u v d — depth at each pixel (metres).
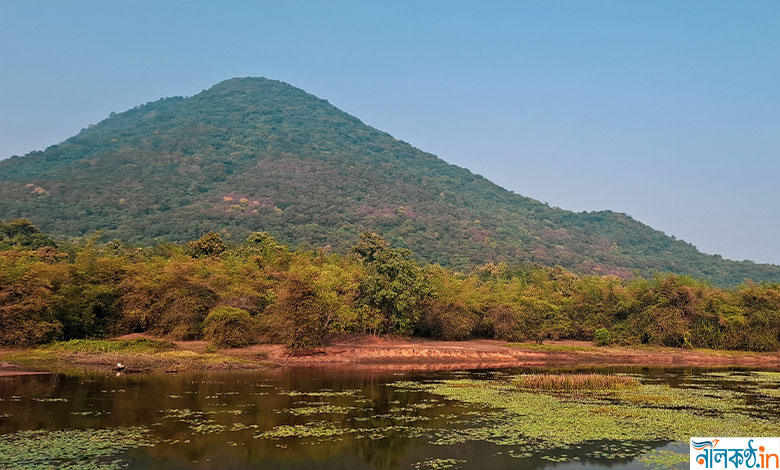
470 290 67.75
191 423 23.53
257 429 22.83
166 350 46.53
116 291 54.56
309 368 43.69
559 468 18.73
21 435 21.06
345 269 66.62
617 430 23.66
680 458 19.94
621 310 66.38
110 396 28.94
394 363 48.31
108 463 18.16
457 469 18.45
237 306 54.06
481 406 28.56
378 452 20.14
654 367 50.22
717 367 51.16
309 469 18.16
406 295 57.56
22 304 45.69
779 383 39.38
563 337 68.44
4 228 86.62
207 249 79.50
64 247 86.00
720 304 64.25
